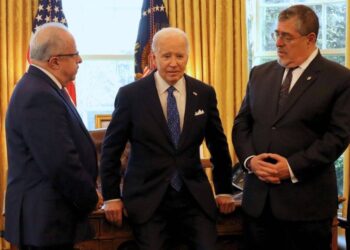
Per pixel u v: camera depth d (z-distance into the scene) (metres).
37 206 1.92
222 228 2.42
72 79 2.11
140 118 2.21
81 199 1.96
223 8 4.73
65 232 1.96
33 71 2.01
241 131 2.33
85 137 2.08
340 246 3.25
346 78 2.12
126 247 2.34
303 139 2.13
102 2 5.02
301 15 2.12
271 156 2.12
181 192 2.21
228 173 2.38
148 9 4.68
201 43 4.75
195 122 2.24
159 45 2.18
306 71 2.17
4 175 4.48
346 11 4.60
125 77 5.09
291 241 2.16
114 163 2.26
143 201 2.19
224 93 4.77
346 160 4.54
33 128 1.88
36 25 4.48
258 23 5.07
